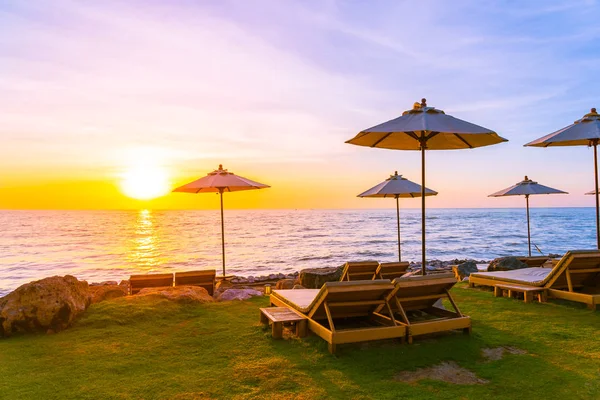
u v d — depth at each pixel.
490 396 3.28
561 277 6.75
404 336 4.56
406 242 32.56
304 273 9.05
